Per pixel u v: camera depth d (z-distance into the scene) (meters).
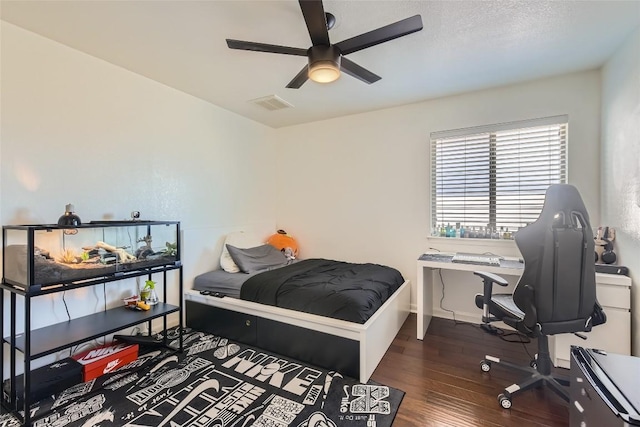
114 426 1.58
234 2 1.70
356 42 1.69
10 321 1.82
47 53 2.06
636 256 1.91
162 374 2.06
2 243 1.84
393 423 1.61
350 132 3.73
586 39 2.05
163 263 2.33
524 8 1.75
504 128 2.87
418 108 3.30
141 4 1.72
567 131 2.63
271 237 4.06
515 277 2.88
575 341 2.10
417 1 1.70
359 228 3.70
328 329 2.11
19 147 1.94
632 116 1.94
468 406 1.74
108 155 2.41
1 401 1.73
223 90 2.96
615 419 1.01
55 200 2.11
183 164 3.01
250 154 3.87
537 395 1.83
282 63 2.42
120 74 2.48
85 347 2.26
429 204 3.28
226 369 2.12
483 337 2.68
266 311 2.38
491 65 2.44
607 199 2.35
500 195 2.95
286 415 1.66
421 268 2.65
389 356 2.33
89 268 1.89
